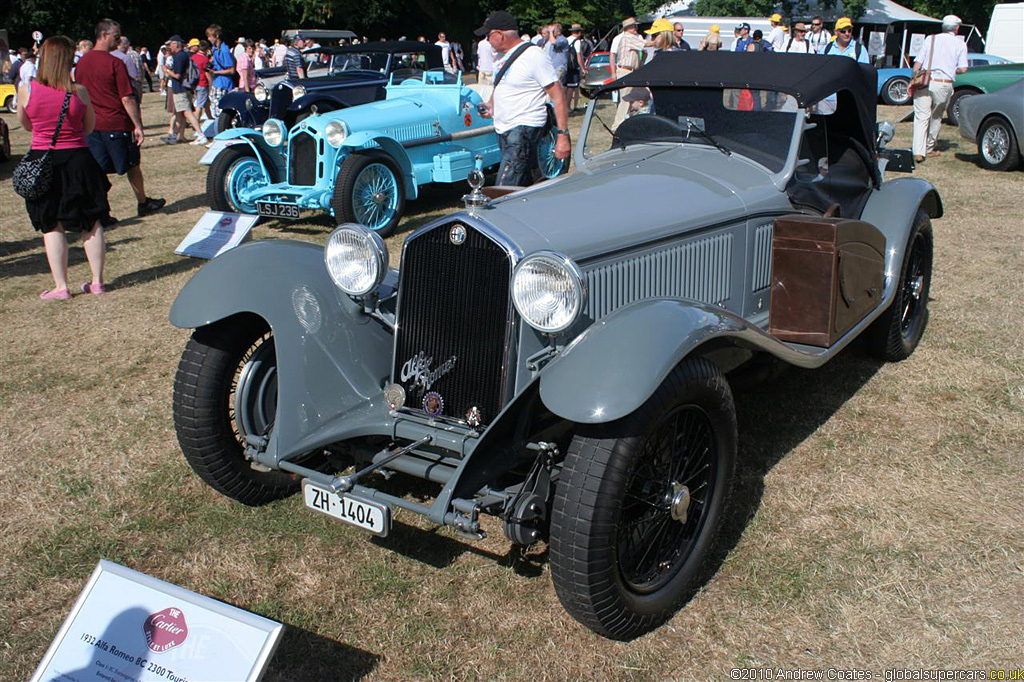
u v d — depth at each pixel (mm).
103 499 3381
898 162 4766
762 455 3631
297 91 8344
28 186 5512
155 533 3148
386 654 2537
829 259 3338
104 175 5879
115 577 2305
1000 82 12367
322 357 3059
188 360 3096
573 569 2365
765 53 4008
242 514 3273
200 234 6973
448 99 8477
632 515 2633
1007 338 4816
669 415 2500
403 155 7680
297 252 3268
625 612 2479
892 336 4414
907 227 4211
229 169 7906
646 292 3139
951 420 3918
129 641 2217
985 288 5656
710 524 2787
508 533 2555
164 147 12750
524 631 2629
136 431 3961
